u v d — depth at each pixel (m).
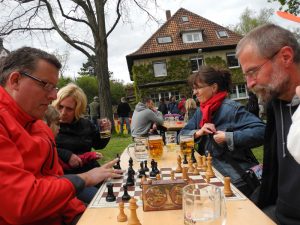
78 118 3.33
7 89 1.77
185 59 26.16
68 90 3.22
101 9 14.04
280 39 1.68
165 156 2.87
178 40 26.61
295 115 1.28
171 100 17.59
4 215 1.45
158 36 26.86
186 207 1.19
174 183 1.52
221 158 2.74
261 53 1.70
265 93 1.77
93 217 1.47
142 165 2.26
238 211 1.44
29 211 1.44
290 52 1.68
